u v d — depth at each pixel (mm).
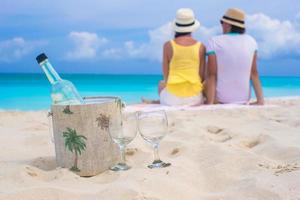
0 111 5758
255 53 5941
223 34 5910
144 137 2709
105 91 14516
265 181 2328
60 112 2643
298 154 2830
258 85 5992
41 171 2648
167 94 5949
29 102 9797
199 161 2842
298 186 2236
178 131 3754
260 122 4262
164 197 2195
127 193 2172
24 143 3625
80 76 26938
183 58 5859
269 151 3018
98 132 2631
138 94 12789
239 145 3314
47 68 2752
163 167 2662
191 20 5973
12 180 2469
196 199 2209
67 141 2635
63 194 2211
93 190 2295
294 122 4305
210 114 4980
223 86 5926
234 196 2197
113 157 2717
